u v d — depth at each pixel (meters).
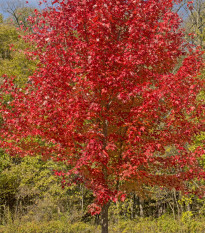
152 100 4.31
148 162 5.45
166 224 12.08
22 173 15.39
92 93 5.04
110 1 4.71
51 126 5.00
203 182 11.48
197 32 14.83
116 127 5.72
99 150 4.34
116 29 5.39
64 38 5.56
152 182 5.34
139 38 4.96
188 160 5.51
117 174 5.42
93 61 4.62
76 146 5.19
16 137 5.52
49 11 5.65
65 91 4.79
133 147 4.97
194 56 4.57
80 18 4.96
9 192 17.03
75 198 17.23
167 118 5.20
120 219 16.39
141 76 5.21
